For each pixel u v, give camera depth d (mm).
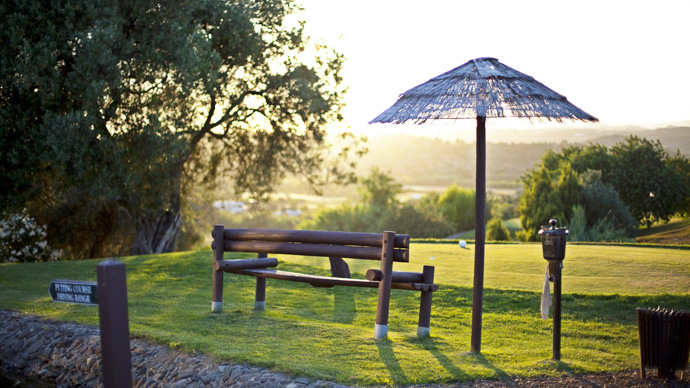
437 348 6523
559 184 23859
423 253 13727
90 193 15367
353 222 38531
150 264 13109
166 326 7488
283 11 19984
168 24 16516
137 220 20047
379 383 5297
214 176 23484
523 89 6137
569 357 6289
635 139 25766
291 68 19969
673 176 23531
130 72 15883
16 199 14594
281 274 7371
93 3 15086
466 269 11453
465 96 6086
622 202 22969
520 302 8875
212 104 19438
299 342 6578
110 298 4258
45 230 19672
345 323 8219
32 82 14031
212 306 8211
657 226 24250
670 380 5434
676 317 5406
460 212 40688
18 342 7641
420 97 6426
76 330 7559
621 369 5832
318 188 23266
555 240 6035
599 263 11344
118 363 4289
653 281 9602
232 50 19125
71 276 11930
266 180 22156
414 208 38469
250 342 6609
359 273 11109
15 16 13906
